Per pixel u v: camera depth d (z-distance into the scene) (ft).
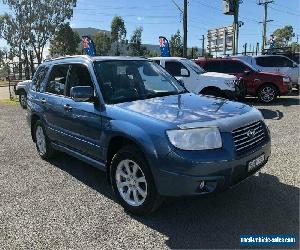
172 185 12.73
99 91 16.37
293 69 54.85
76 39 207.92
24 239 13.08
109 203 15.84
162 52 71.77
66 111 18.39
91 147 16.75
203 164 12.37
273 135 27.09
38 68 23.34
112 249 12.27
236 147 13.14
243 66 47.14
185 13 83.56
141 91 17.44
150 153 13.08
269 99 46.39
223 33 94.79
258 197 15.65
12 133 31.53
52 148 21.66
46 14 190.29
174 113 14.10
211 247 12.19
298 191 16.16
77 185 18.07
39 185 18.21
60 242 12.80
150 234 13.12
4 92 85.92
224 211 14.56
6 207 15.71
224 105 15.48
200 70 42.22
